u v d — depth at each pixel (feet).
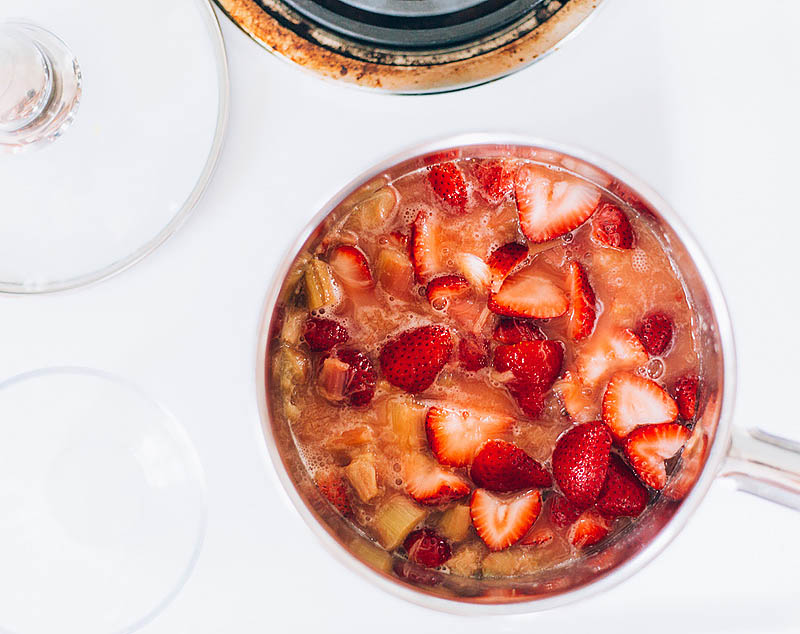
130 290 2.19
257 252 2.19
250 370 2.12
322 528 1.99
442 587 2.03
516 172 2.05
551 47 2.16
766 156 2.20
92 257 2.17
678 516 1.97
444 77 2.16
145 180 2.17
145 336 2.19
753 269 2.22
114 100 2.18
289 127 2.19
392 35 2.17
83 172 2.18
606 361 2.04
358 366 2.03
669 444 2.03
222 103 2.15
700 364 2.04
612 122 2.19
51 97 2.17
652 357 2.06
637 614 2.20
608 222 2.04
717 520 2.20
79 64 2.18
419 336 2.03
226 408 2.19
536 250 2.06
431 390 2.05
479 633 2.21
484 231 2.06
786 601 2.20
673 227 2.01
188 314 2.19
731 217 2.21
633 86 2.19
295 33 2.17
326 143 2.19
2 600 2.23
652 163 2.20
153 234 2.17
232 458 2.20
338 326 2.05
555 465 2.03
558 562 2.05
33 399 2.19
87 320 2.19
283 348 2.04
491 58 2.16
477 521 2.03
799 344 2.22
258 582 2.20
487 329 2.05
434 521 2.05
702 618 2.20
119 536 2.22
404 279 2.05
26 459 2.23
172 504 2.21
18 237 2.18
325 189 2.19
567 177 2.05
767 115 2.20
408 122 2.19
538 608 1.99
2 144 2.18
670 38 2.19
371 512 2.06
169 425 2.19
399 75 2.16
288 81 2.18
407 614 2.20
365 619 2.20
